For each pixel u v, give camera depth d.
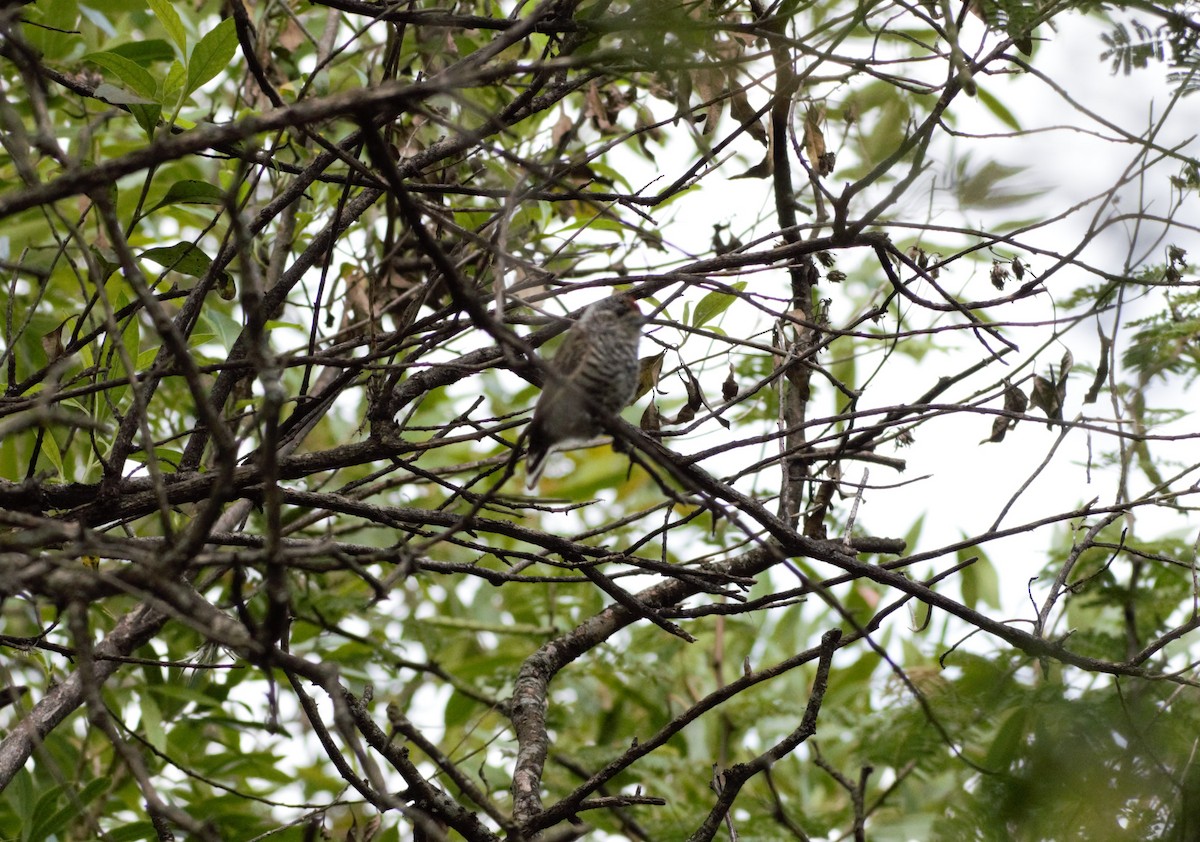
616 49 8.03
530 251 12.58
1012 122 11.28
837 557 9.14
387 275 12.48
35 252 13.87
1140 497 10.20
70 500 8.57
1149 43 7.98
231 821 12.37
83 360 10.15
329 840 10.23
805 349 10.22
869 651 16.08
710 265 9.00
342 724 6.08
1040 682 10.61
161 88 9.90
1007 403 9.49
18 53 6.88
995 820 8.97
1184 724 9.34
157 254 9.12
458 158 12.11
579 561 9.84
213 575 10.63
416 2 11.02
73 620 6.02
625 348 9.06
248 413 9.78
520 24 7.91
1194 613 8.77
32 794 10.34
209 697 12.78
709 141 9.82
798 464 11.16
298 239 13.66
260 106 12.44
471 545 9.00
